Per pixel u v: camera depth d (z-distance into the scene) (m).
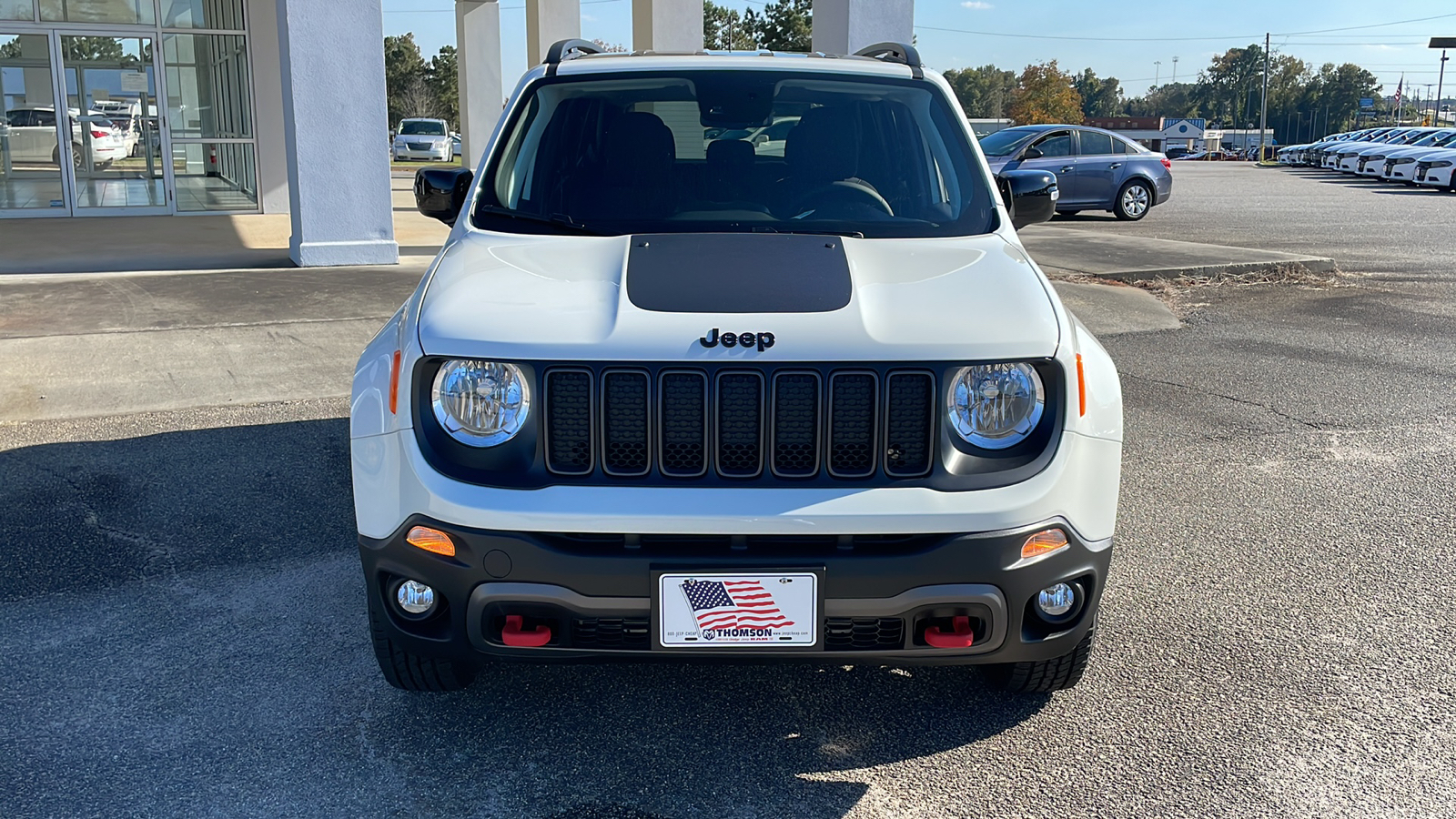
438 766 2.83
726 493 2.51
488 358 2.55
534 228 3.39
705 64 3.93
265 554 4.14
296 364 6.85
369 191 10.51
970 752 2.91
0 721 3.01
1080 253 12.48
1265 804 2.68
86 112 15.09
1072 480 2.61
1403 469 5.32
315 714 3.06
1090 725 3.04
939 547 2.49
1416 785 2.76
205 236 12.96
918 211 3.51
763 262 2.96
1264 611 3.77
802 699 3.18
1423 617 3.73
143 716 3.04
